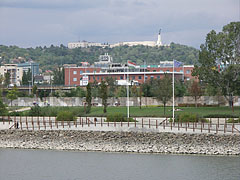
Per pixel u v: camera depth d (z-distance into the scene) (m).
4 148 89.38
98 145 85.62
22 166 75.69
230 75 127.81
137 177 67.94
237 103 148.50
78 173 70.88
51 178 69.00
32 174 71.12
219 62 132.38
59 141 88.50
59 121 98.88
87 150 85.38
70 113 103.06
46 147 88.06
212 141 81.00
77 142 87.25
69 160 78.31
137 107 148.12
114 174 69.38
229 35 130.38
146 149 82.75
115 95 167.00
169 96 120.38
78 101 162.00
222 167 71.38
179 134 82.75
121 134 85.75
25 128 93.62
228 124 87.75
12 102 172.38
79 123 96.00
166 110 131.75
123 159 77.75
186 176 67.56
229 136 80.88
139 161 76.19
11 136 91.81
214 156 78.31
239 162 74.00
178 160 76.12
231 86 130.12
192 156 78.50
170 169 71.00
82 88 185.38
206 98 153.38
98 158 79.00
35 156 82.06
